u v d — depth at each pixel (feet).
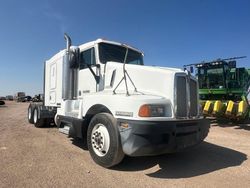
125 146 17.08
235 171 18.58
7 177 16.35
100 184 15.61
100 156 18.90
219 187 15.53
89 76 24.77
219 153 23.77
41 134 32.01
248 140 30.53
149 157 21.70
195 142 19.21
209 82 53.57
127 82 20.99
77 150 23.57
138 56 27.22
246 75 51.90
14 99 296.10
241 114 43.09
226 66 51.42
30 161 19.86
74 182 15.79
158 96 18.52
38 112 38.04
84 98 21.88
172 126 17.11
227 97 52.21
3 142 26.63
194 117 19.69
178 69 19.99
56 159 20.57
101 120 18.84
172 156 22.30
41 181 15.81
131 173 17.80
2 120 49.70
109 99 18.90
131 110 17.11
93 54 24.67
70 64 24.95
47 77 36.29
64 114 25.62
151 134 16.40
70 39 25.98
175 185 15.75
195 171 18.51
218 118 47.93
